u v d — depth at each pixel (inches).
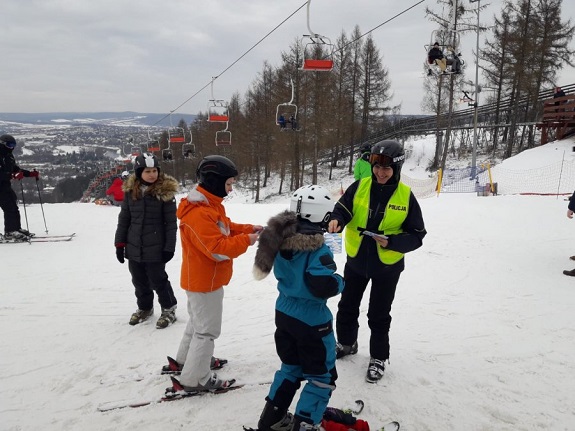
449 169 1058.1
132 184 145.1
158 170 145.7
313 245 83.7
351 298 123.1
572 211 229.6
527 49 934.4
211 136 1510.8
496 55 1069.8
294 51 966.4
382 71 1254.9
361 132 1309.1
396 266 113.2
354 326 127.3
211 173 99.3
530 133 1072.2
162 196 143.9
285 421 89.9
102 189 1374.3
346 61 1209.4
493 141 1242.6
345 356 129.6
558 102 795.4
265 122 1128.2
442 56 313.4
